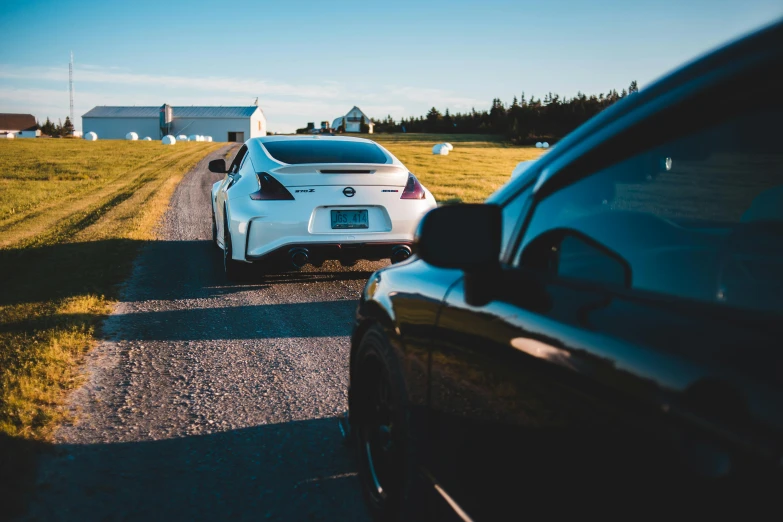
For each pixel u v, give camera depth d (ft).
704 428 3.00
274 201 18.92
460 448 5.59
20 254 27.66
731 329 3.21
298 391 11.88
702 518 2.94
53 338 14.42
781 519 2.56
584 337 4.03
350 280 21.94
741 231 4.62
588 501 3.80
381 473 7.78
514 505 4.67
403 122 392.68
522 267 5.23
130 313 17.58
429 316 6.31
